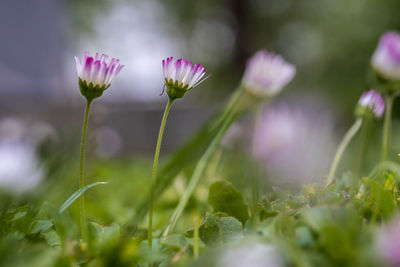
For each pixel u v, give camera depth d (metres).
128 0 5.84
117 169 1.16
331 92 3.04
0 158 0.35
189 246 0.34
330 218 0.32
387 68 0.43
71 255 0.32
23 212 0.37
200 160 0.47
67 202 0.36
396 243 0.29
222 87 5.14
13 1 3.46
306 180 0.38
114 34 6.31
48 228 0.36
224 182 0.39
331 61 3.32
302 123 0.35
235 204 0.39
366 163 0.65
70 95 3.12
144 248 0.35
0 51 3.20
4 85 2.98
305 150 0.35
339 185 0.41
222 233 0.35
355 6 3.26
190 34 5.51
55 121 2.29
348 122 2.52
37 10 3.59
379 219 0.36
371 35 3.07
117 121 3.21
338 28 3.38
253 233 0.34
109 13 6.12
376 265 0.30
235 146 0.67
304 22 4.55
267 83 0.48
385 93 0.44
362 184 0.40
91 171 0.74
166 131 3.30
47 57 3.46
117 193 0.73
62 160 0.56
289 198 0.38
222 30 5.38
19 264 0.32
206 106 3.35
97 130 0.80
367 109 0.43
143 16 5.89
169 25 5.65
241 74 4.97
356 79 2.99
